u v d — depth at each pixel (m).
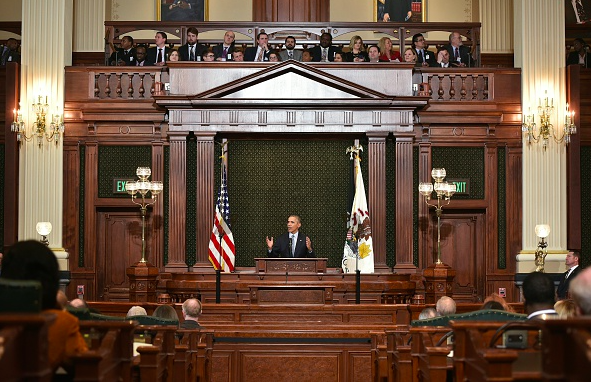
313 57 18.69
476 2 22.30
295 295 15.52
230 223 17.84
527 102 18.23
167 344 8.63
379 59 18.78
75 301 9.67
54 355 5.87
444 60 18.67
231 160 18.62
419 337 8.55
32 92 18.09
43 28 18.17
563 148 18.17
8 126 17.91
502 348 6.93
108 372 6.49
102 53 20.48
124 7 22.39
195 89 18.11
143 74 18.42
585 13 21.78
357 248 16.84
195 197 18.22
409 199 18.16
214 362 12.60
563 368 5.46
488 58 21.25
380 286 16.69
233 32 19.38
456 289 18.50
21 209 17.95
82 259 18.23
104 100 18.23
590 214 18.64
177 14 22.44
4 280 5.43
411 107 18.11
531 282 7.61
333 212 18.59
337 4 22.31
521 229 18.28
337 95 18.08
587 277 5.80
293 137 18.59
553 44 18.31
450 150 18.42
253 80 17.91
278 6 21.95
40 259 5.96
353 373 12.59
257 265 16.69
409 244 18.09
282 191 18.59
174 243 18.05
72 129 18.30
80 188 18.28
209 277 17.11
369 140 18.17
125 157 18.36
